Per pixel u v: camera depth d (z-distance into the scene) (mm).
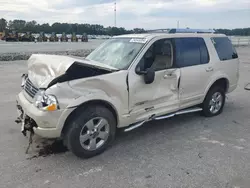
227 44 5434
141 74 3744
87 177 2998
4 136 4105
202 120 5055
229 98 6957
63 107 3080
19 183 2854
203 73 4734
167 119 5086
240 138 4176
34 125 3230
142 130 4492
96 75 3365
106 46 4527
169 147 3814
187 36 4582
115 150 3701
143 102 3865
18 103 3762
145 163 3330
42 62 3426
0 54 16844
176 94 4352
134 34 4582
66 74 3154
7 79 9102
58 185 2832
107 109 3510
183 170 3158
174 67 4246
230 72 5375
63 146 3777
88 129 3367
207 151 3682
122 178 2979
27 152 3576
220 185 2842
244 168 3203
